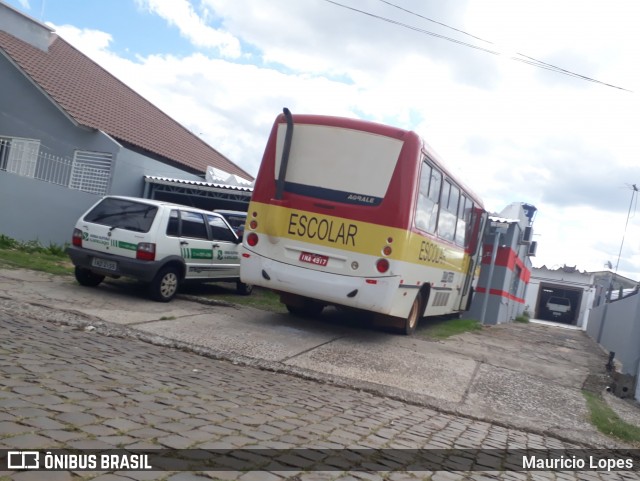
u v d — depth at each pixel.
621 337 14.10
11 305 8.70
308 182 9.88
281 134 10.09
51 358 6.22
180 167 22.66
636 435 6.97
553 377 9.79
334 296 9.69
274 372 7.58
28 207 16.55
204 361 7.53
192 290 13.47
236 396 6.04
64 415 4.61
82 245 11.05
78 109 19.80
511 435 6.42
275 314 11.79
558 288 40.16
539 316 40.19
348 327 11.61
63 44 25.00
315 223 9.79
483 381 8.60
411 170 9.55
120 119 22.05
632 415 8.03
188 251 11.48
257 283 10.12
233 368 7.42
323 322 11.74
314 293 9.78
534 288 39.94
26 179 16.44
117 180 19.36
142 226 10.82
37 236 16.78
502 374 9.30
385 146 9.62
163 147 22.64
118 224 10.93
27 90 19.41
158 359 7.15
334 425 5.59
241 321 10.37
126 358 6.86
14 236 16.34
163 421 4.86
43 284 11.09
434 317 17.12
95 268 10.88
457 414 6.89
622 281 25.86
